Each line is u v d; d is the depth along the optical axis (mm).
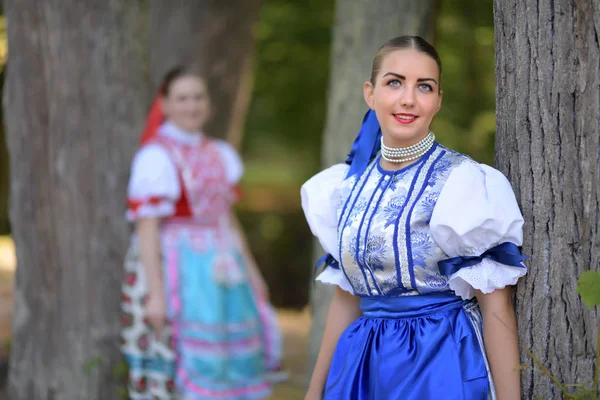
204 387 3691
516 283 2008
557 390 1955
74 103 4164
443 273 1886
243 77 6000
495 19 2070
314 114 9430
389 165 2025
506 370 1899
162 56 5719
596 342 1906
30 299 4328
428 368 1913
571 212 1909
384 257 1937
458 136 6387
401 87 1949
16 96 4254
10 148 4340
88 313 4211
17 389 4414
